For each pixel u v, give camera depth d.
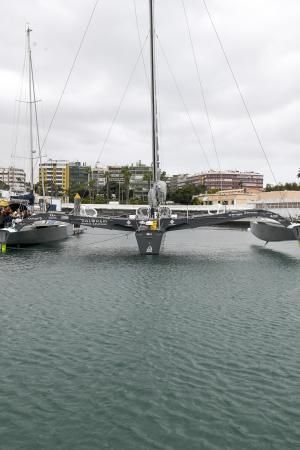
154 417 5.46
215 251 25.77
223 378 6.58
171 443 4.93
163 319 9.76
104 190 143.88
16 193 34.25
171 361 7.24
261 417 5.47
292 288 13.66
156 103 22.22
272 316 10.14
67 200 105.75
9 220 24.30
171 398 5.94
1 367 6.97
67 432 5.14
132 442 4.94
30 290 12.99
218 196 102.75
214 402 5.84
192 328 9.08
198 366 7.03
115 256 21.95
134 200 106.19
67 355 7.49
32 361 7.22
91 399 5.91
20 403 5.81
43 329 8.95
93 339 8.32
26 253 22.88
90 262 19.48
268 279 15.32
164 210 22.72
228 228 62.66
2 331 8.81
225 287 13.72
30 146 32.91
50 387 6.27
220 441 4.97
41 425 5.29
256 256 22.95
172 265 18.84
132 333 8.70
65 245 28.27
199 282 14.56
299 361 7.27
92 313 10.25
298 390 6.20
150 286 13.73
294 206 65.19
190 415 5.51
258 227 26.88
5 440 4.98
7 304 11.16
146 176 132.38
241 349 7.82
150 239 22.05
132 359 7.32
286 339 8.40
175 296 12.27
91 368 6.94
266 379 6.55
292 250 26.48
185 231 53.91
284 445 4.91
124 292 12.77
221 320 9.73
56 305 11.07
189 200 103.88
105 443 4.92
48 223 27.38
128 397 5.97
